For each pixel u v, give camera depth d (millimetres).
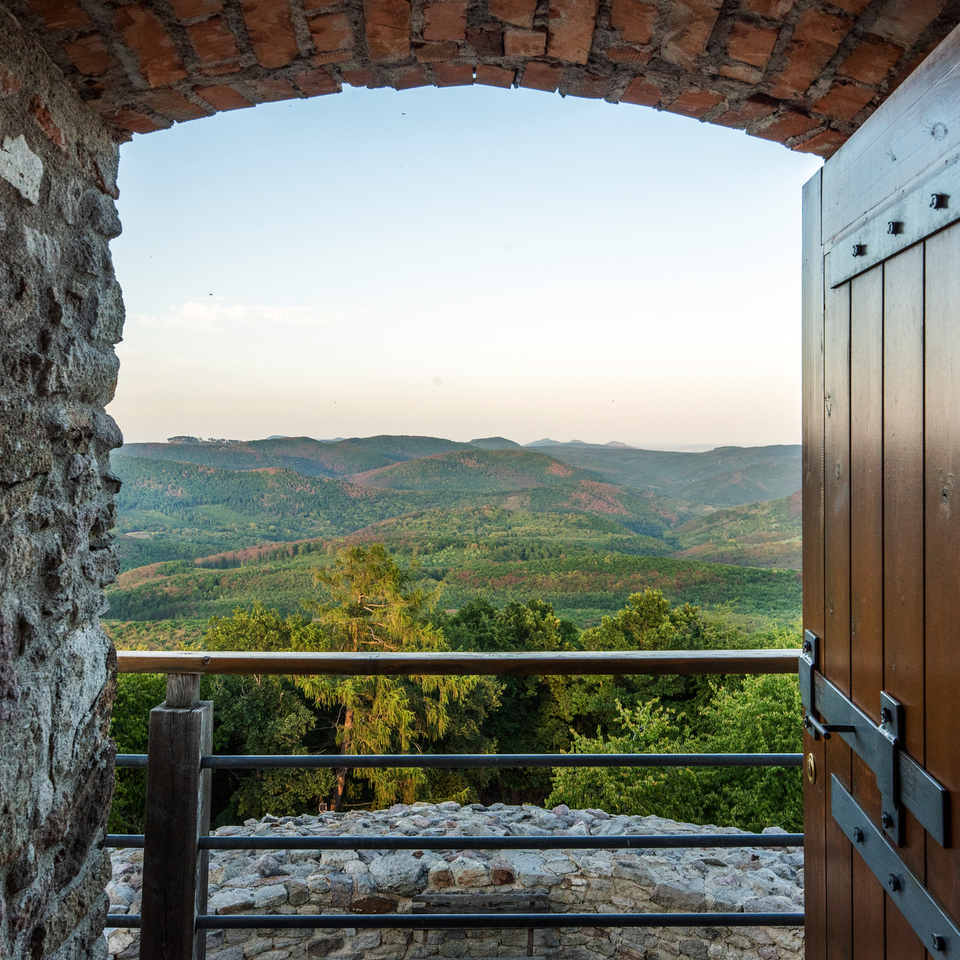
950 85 949
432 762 1780
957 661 921
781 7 1439
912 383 1058
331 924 1737
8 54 1169
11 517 1161
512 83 1776
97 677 1478
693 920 1722
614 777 11266
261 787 18828
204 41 1442
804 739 1581
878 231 1177
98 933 1514
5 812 1131
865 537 1229
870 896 1227
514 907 3324
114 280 1571
